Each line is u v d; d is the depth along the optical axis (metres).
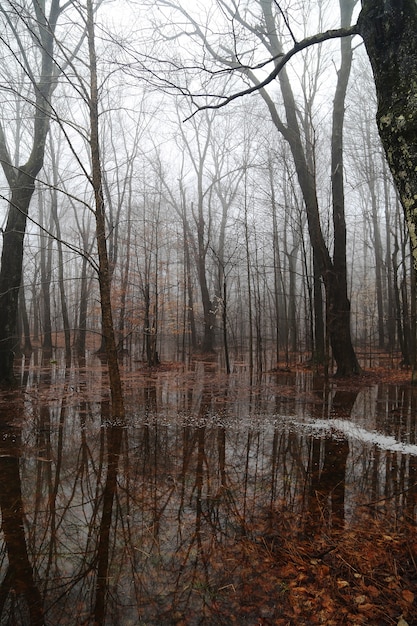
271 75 3.44
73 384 11.95
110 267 19.28
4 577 3.04
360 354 22.61
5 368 10.52
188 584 2.89
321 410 9.05
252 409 9.16
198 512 4.09
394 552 3.22
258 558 3.21
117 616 2.58
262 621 2.49
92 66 7.37
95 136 7.38
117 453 6.00
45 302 25.09
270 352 25.75
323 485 4.83
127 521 3.91
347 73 14.18
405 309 16.50
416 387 12.05
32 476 5.08
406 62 2.26
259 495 4.54
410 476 5.14
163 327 23.72
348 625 2.41
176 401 9.99
